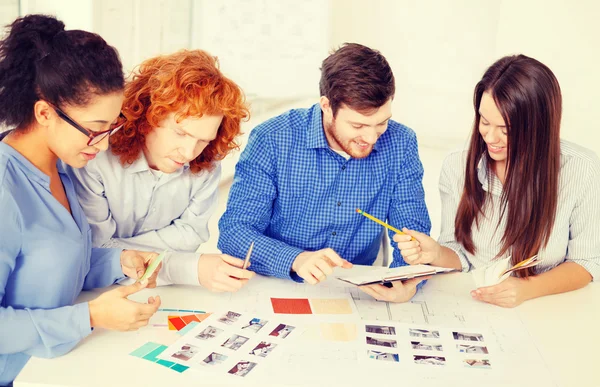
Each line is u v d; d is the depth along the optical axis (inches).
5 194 43.7
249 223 64.4
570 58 184.2
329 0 167.2
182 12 149.2
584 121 184.9
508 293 56.9
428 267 57.1
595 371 47.2
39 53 43.1
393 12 214.2
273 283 59.5
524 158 60.2
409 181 67.4
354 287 59.3
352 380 44.3
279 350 47.7
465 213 66.8
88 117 44.5
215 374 44.4
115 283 57.2
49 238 46.1
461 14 207.8
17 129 45.8
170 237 62.6
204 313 52.9
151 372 44.4
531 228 62.2
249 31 161.3
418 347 49.2
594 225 62.5
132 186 58.9
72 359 45.4
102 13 114.4
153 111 52.0
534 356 48.8
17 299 46.6
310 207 66.6
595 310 57.0
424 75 216.2
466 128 215.2
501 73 59.5
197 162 60.3
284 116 65.9
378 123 57.1
